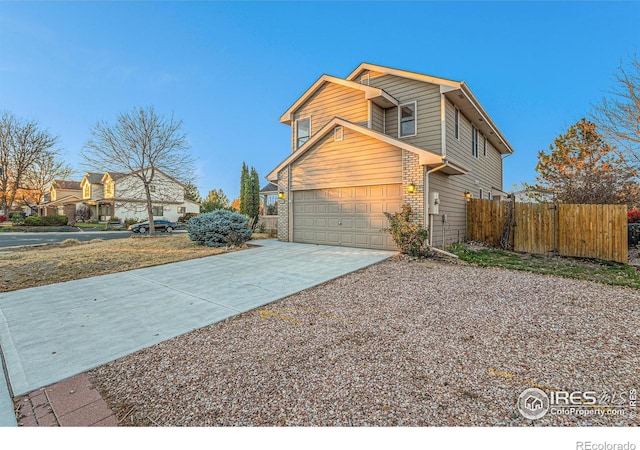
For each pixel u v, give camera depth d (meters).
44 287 5.97
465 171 9.41
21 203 31.16
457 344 3.21
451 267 6.94
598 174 11.96
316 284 5.78
